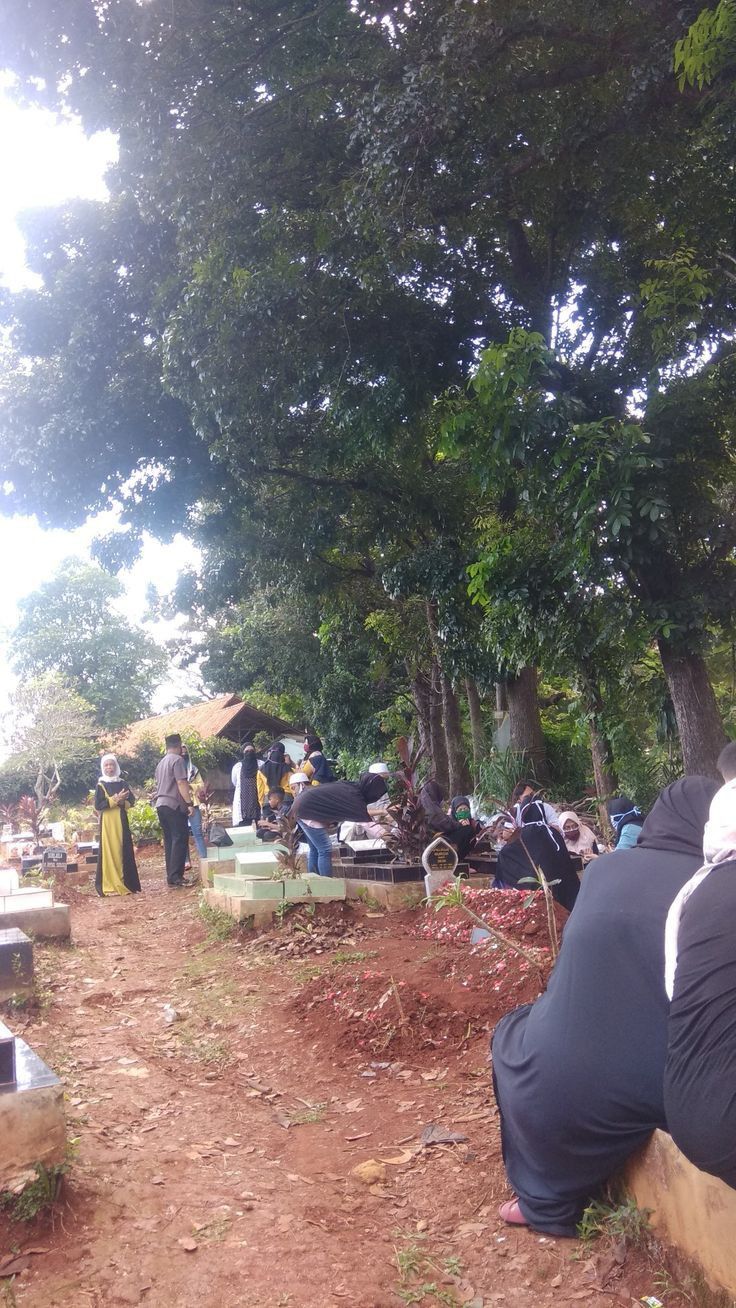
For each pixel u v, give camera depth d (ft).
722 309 37.29
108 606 186.91
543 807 28.30
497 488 36.76
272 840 47.39
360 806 33.06
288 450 50.65
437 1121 14.75
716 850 9.56
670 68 32.96
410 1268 10.69
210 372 41.27
